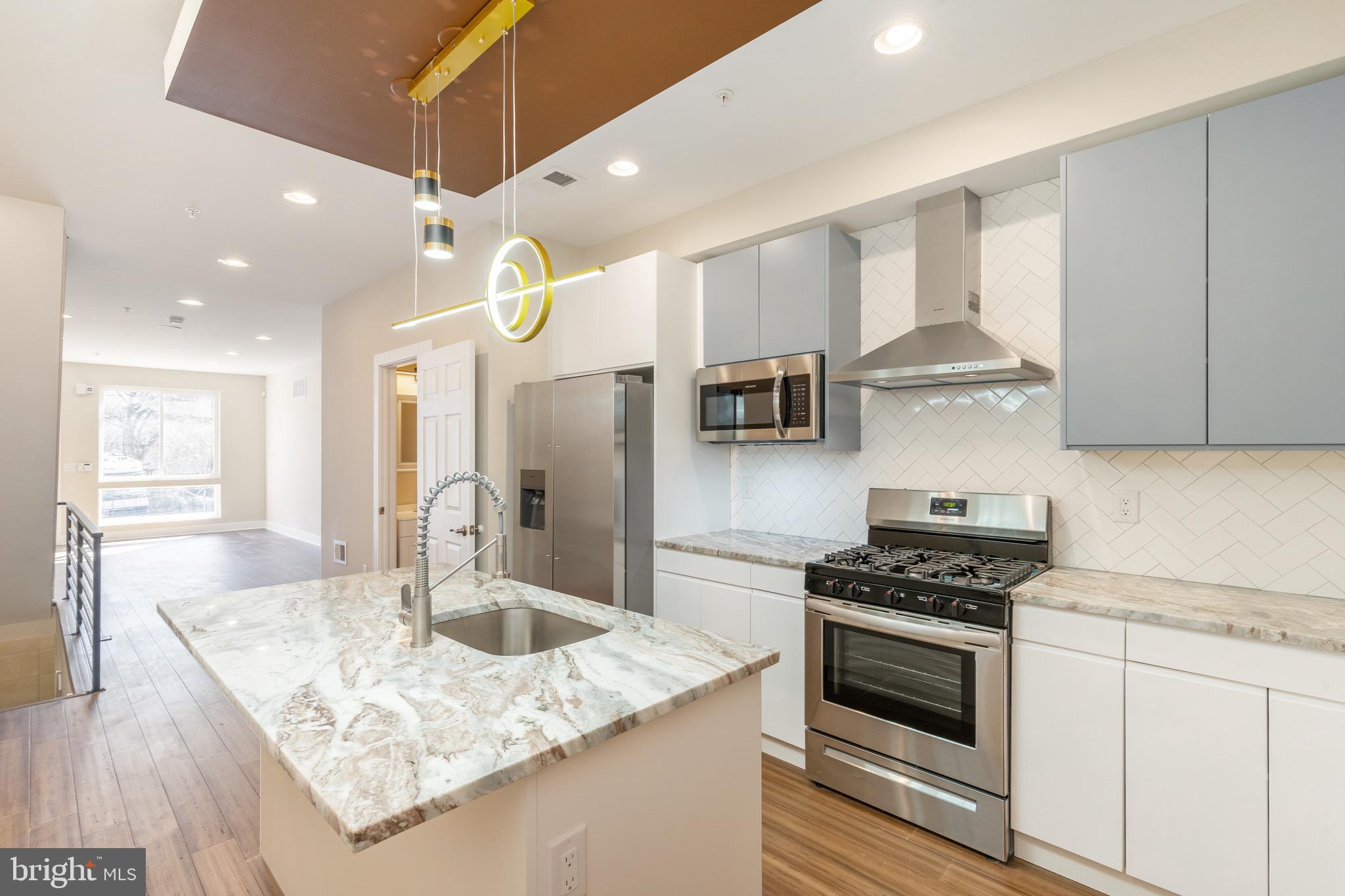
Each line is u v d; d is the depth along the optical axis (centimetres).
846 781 242
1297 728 160
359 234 384
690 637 167
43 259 333
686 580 306
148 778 256
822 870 203
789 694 267
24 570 332
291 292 522
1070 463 249
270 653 154
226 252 415
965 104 243
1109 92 212
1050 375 245
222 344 740
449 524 378
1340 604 190
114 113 250
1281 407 181
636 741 124
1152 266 202
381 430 482
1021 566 238
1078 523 247
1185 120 207
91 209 343
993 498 260
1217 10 191
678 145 275
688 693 130
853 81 228
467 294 388
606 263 394
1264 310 183
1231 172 189
